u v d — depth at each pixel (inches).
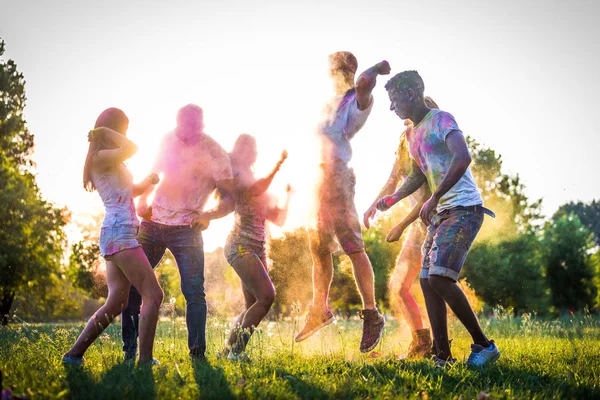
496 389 131.3
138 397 115.8
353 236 201.2
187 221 190.2
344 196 202.2
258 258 199.3
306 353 202.4
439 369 154.6
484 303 1005.8
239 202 199.6
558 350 214.5
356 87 194.9
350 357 188.5
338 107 200.7
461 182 179.2
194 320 187.0
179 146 190.9
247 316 195.6
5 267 1134.4
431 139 182.4
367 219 211.5
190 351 185.8
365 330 196.7
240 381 129.2
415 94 186.2
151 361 163.9
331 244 205.5
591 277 1750.7
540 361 181.0
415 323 208.7
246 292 210.1
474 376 147.3
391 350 226.2
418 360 176.4
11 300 1245.1
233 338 198.5
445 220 177.3
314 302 208.8
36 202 1163.3
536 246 1230.3
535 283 1127.0
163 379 133.6
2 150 1107.9
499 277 1038.4
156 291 169.8
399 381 137.6
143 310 167.3
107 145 177.0
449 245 171.5
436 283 171.6
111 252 169.8
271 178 197.3
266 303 196.7
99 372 146.6
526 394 127.2
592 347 217.9
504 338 287.1
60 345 206.5
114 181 174.6
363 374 149.8
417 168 199.9
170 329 284.5
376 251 858.8
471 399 123.4
